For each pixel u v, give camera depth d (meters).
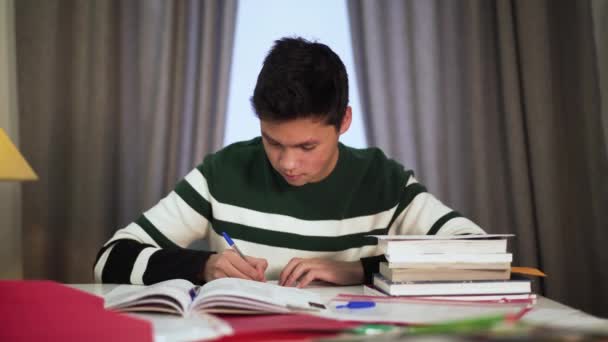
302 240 1.36
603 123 2.05
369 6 2.01
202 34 1.98
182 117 2.00
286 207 1.37
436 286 0.95
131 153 1.99
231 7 1.98
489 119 2.05
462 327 0.50
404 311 0.82
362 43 2.04
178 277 1.13
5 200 1.96
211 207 1.41
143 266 1.16
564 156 2.01
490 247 0.97
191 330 0.65
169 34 1.97
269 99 1.06
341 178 1.38
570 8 2.02
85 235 1.92
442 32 2.06
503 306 0.87
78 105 1.94
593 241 1.99
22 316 0.63
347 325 0.67
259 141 1.49
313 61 1.09
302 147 1.11
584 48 1.99
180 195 1.40
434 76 2.03
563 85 2.02
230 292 0.79
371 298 0.95
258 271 1.12
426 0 2.04
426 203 1.41
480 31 2.03
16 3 1.93
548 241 1.95
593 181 1.98
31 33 1.93
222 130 1.97
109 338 0.61
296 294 0.91
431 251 0.96
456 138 2.05
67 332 0.62
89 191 1.93
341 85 1.14
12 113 1.98
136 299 0.79
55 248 1.94
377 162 1.46
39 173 1.92
